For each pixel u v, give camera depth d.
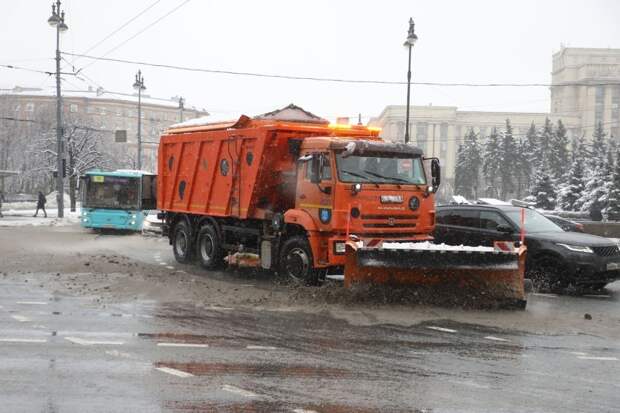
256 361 7.53
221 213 15.69
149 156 115.81
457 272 11.46
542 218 15.51
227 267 16.34
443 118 109.69
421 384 6.74
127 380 6.68
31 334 8.77
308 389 6.49
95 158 58.69
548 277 14.10
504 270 11.38
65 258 17.56
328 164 12.66
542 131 88.81
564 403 6.23
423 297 11.59
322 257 12.80
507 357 8.03
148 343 8.34
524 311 11.38
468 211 15.57
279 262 14.02
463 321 10.26
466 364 7.61
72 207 48.25
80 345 8.17
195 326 9.45
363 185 12.55
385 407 5.98
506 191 86.12
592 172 54.59
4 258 17.47
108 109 112.56
